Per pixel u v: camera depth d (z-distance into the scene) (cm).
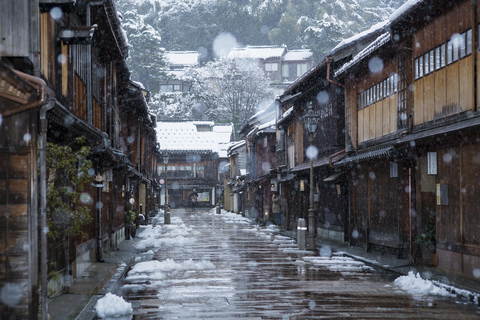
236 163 6494
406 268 1474
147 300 1080
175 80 9562
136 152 2995
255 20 10994
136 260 1805
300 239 2161
